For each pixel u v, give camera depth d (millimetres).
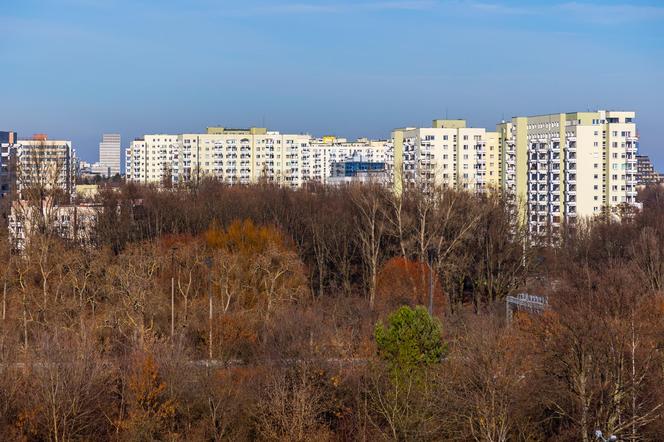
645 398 83688
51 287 131250
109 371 92625
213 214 190000
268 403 86375
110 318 112938
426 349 88000
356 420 89000
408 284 142125
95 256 140500
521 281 158750
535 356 87500
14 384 88562
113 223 179125
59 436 85438
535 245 169375
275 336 106812
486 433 78812
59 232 172750
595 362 83875
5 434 84250
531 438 83250
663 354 87625
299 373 91688
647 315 96062
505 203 181750
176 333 112812
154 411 87625
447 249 155500
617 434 80312
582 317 87312
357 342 106312
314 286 169875
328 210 189375
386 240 171250
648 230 161250
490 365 81438
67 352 93062
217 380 90000
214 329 110750
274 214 187125
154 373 88500
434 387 84062
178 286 133375
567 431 82125
